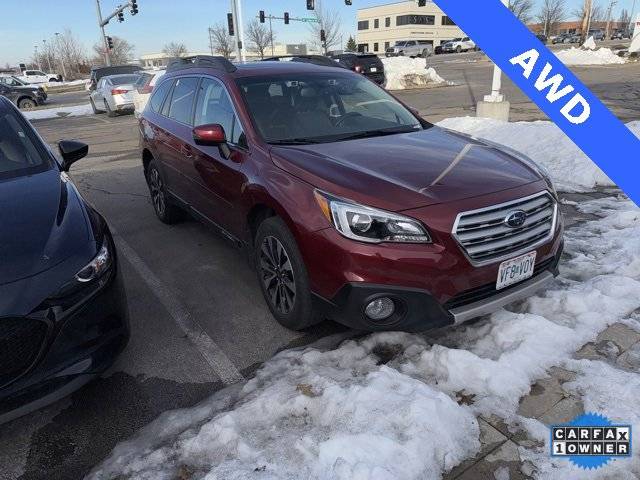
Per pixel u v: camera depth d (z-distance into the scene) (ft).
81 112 73.36
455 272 8.93
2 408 7.55
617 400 8.45
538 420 8.19
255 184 10.96
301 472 7.28
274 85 13.38
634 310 11.01
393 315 9.23
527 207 9.64
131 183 25.98
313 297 9.80
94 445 8.35
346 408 8.30
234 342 11.04
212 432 8.14
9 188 10.03
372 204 8.91
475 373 9.04
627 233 15.16
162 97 17.70
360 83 14.75
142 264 15.35
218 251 16.14
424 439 7.58
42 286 7.72
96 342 8.43
